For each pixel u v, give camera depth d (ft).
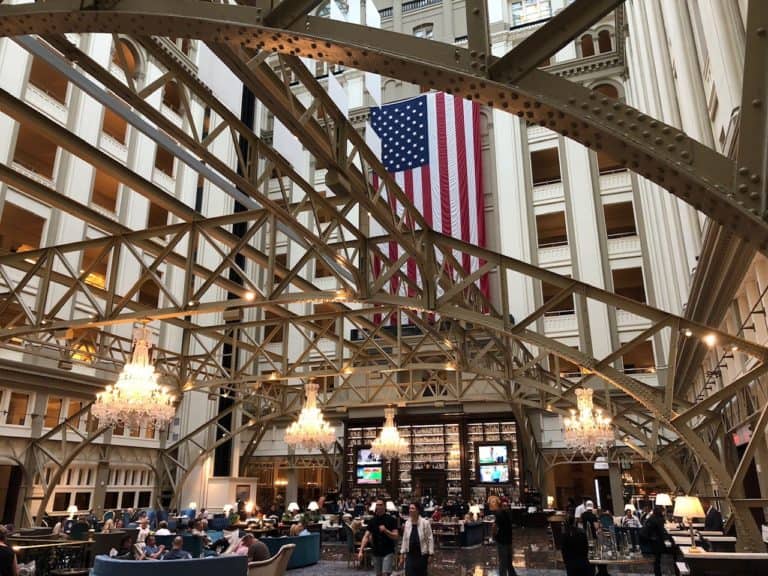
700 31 36.78
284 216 30.07
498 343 56.90
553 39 11.24
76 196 69.05
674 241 59.93
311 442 66.08
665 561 42.63
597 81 93.86
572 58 98.02
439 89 12.18
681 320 32.68
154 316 39.68
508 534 38.42
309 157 108.68
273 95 23.22
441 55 11.98
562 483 99.71
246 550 36.40
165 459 79.71
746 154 9.82
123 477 73.87
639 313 33.94
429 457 92.12
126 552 38.83
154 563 28.78
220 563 30.14
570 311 89.15
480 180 87.40
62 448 63.21
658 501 49.90
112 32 14.56
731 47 28.63
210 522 70.13
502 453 86.84
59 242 66.23
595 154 94.99
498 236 95.25
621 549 38.91
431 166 88.33
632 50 80.07
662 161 10.27
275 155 29.27
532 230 94.68
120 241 42.75
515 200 96.02
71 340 58.75
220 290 91.50
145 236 41.86
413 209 37.17
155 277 40.40
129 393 46.65
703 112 39.01
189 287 39.63
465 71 11.75
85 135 70.13
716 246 32.50
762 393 36.14
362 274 37.04
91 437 62.49
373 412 93.20
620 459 82.17
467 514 72.23
